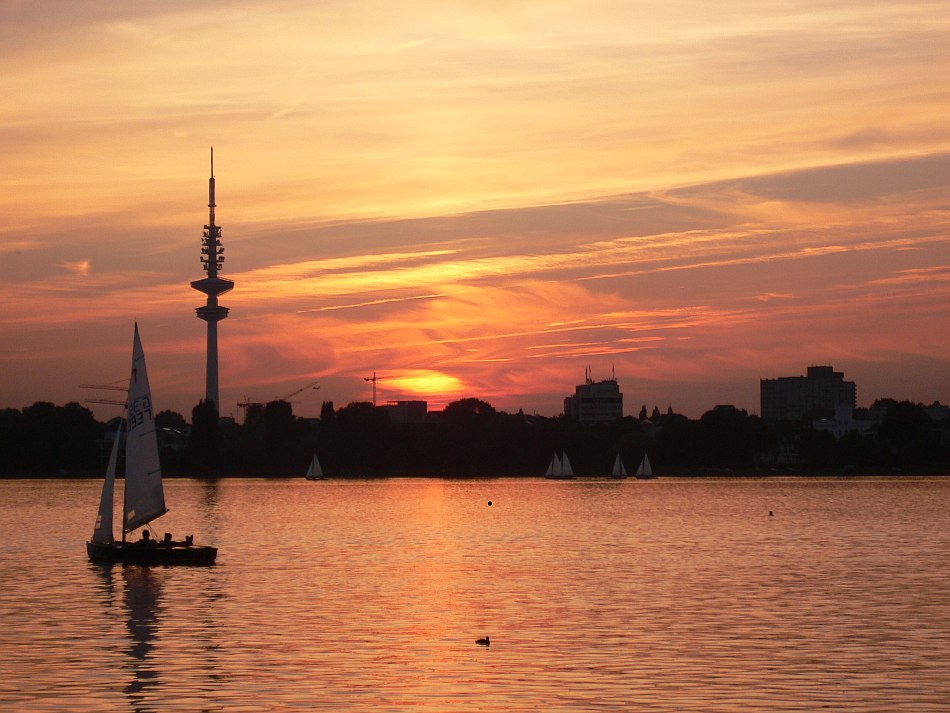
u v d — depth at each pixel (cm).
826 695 5625
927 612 7925
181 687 5819
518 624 7506
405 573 10450
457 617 7794
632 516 19825
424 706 5459
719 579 9869
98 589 9262
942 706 5434
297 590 9200
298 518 19750
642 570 10650
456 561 11650
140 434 11238
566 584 9569
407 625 7488
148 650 6706
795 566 10938
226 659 6444
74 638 7088
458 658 6444
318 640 6981
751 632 7181
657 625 7438
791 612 7944
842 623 7488
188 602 8531
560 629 7312
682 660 6369
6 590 9219
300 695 5662
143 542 11019
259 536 15462
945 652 6556
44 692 5734
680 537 14825
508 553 12606
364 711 5388
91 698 5625
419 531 16388
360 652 6619
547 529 16625
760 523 17562
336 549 13250
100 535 11344
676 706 5441
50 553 12581
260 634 7188
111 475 11338
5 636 7162
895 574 10188
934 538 14338
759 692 5681
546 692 5694
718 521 18188
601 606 8262
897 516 19088
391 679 5959
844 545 13350
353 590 9206
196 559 10981
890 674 6034
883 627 7338
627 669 6156
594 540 14438
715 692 5688
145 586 9450
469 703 5506
